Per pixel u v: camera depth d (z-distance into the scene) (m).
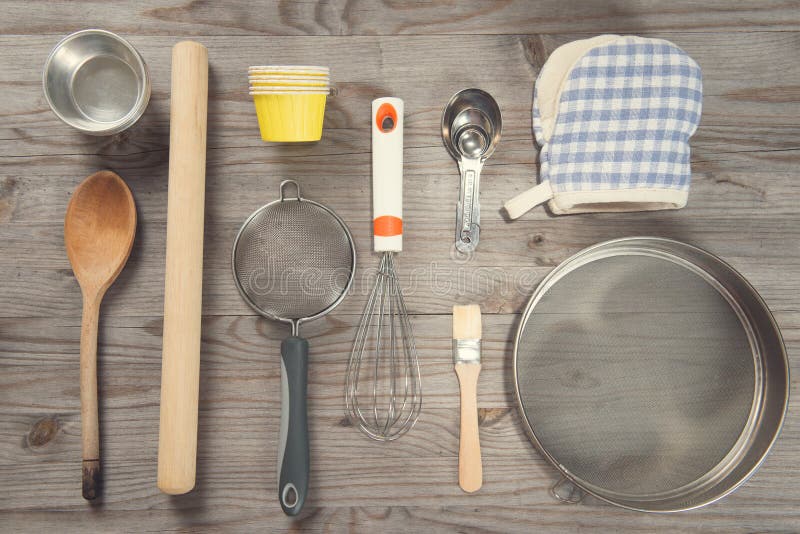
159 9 0.82
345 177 0.82
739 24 0.83
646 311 0.81
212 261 0.81
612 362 0.80
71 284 0.81
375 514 0.80
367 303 0.81
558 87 0.80
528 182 0.83
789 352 0.82
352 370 0.81
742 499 0.80
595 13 0.82
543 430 0.80
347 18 0.82
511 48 0.83
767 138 0.82
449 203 0.82
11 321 0.80
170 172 0.72
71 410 0.80
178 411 0.70
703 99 0.83
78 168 0.81
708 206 0.83
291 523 0.80
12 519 0.79
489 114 0.83
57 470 0.79
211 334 0.81
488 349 0.81
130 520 0.79
